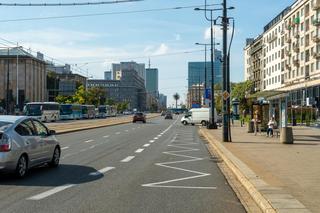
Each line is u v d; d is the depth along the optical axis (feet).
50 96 506.89
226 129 86.84
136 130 150.41
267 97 99.25
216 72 365.81
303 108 206.39
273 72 376.68
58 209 27.45
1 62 407.64
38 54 461.37
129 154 65.21
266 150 67.00
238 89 367.86
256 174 40.60
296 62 301.02
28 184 37.11
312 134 114.62
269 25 400.67
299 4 296.10
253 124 122.42
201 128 164.55
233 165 48.14
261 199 28.84
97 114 406.62
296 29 307.17
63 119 305.12
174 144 86.99
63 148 75.25
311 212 24.90
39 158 44.50
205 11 121.60
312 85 223.51
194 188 35.96
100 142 90.74
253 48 462.60
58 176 41.93
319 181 36.50
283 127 81.82
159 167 49.93
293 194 30.63
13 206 28.27
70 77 557.33
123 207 28.22
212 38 159.02
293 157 56.49
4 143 38.88
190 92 519.60
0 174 42.91
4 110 361.92
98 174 43.55
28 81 410.11
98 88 458.09
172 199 31.12
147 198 31.37
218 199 31.30
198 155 65.00
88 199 30.76
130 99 612.70
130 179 40.45
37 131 45.37
